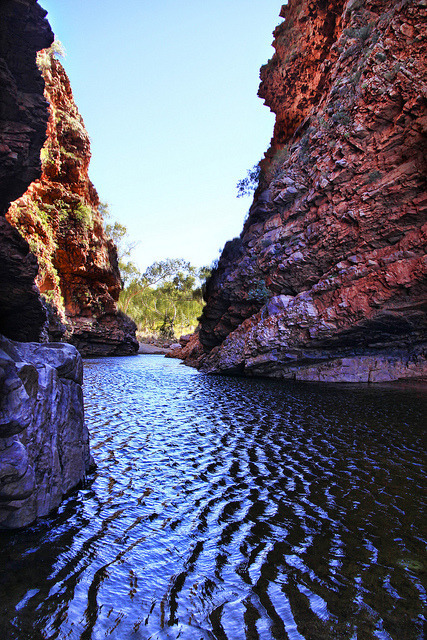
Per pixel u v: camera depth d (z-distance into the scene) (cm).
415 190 2178
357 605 502
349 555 609
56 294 4809
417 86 2116
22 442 682
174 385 2520
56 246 5016
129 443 1177
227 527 694
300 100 3684
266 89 4088
